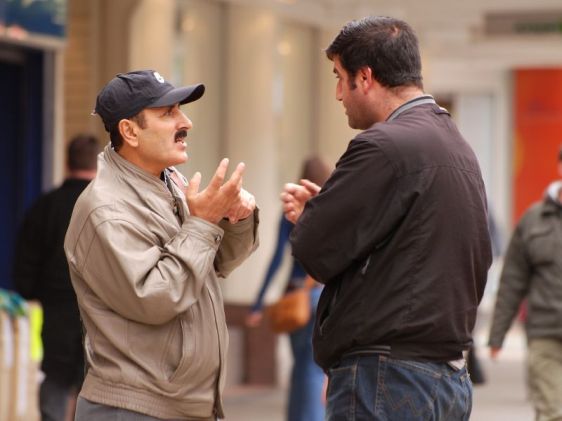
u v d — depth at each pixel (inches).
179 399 466.3
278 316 926.4
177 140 476.1
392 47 492.1
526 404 1339.8
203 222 462.3
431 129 484.1
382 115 497.4
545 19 2265.0
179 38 1640.0
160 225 466.3
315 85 2064.5
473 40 2363.4
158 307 450.9
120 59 1477.6
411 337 474.9
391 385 474.9
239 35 1800.0
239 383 1412.4
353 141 482.3
